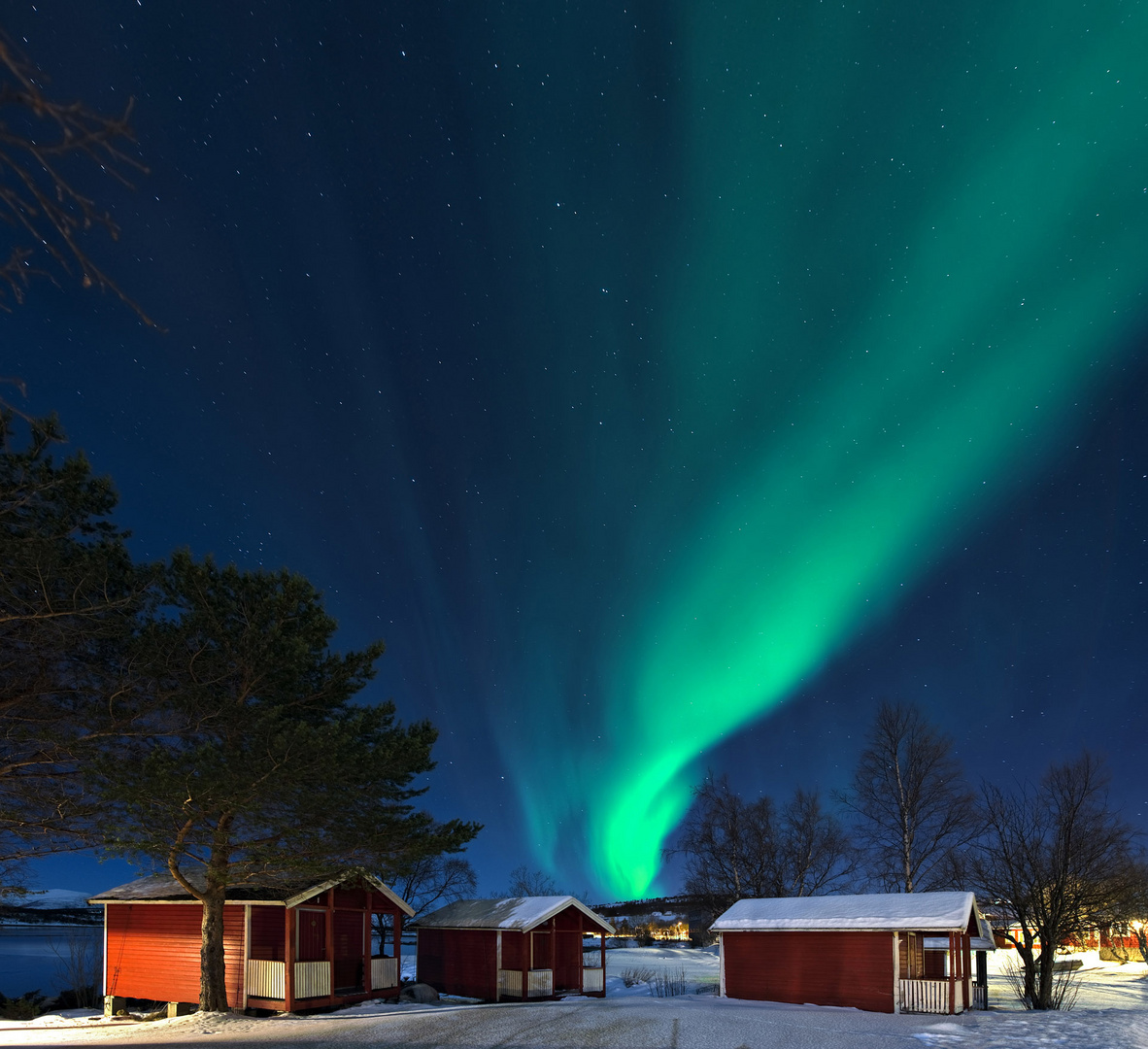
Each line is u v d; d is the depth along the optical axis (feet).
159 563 66.85
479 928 103.96
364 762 75.66
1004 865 99.81
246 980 86.48
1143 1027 68.54
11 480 55.42
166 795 67.92
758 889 151.94
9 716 58.65
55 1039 67.26
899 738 137.18
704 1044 61.87
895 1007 86.94
